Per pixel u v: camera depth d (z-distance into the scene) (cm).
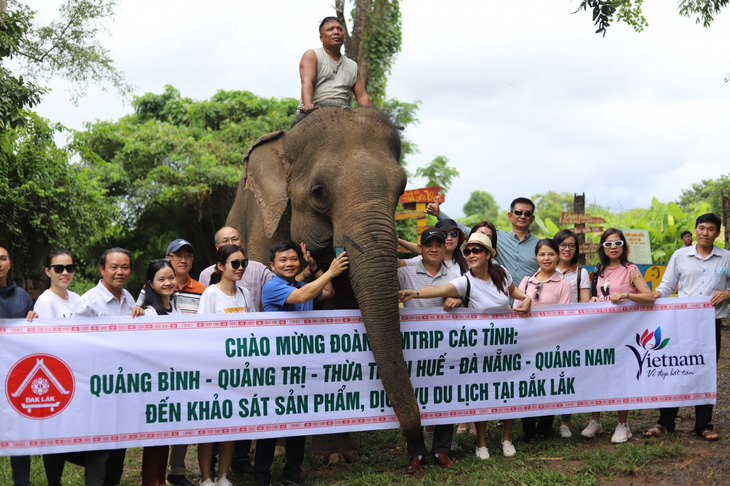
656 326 588
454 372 547
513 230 677
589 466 505
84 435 470
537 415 564
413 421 486
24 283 1725
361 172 531
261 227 656
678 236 1764
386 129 583
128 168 2683
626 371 581
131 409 480
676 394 586
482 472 511
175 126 2855
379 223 507
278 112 2827
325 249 580
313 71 646
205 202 2798
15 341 463
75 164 1994
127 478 584
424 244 559
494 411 554
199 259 3045
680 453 528
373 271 493
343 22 1680
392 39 1748
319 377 517
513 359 561
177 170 2559
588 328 576
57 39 1727
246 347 503
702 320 593
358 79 682
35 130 1661
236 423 499
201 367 493
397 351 490
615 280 604
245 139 2734
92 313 488
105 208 1983
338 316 522
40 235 1755
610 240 603
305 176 586
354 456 579
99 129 2664
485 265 552
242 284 606
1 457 615
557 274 604
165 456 511
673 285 618
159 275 499
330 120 584
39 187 1659
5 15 1152
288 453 515
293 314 513
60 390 468
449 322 547
